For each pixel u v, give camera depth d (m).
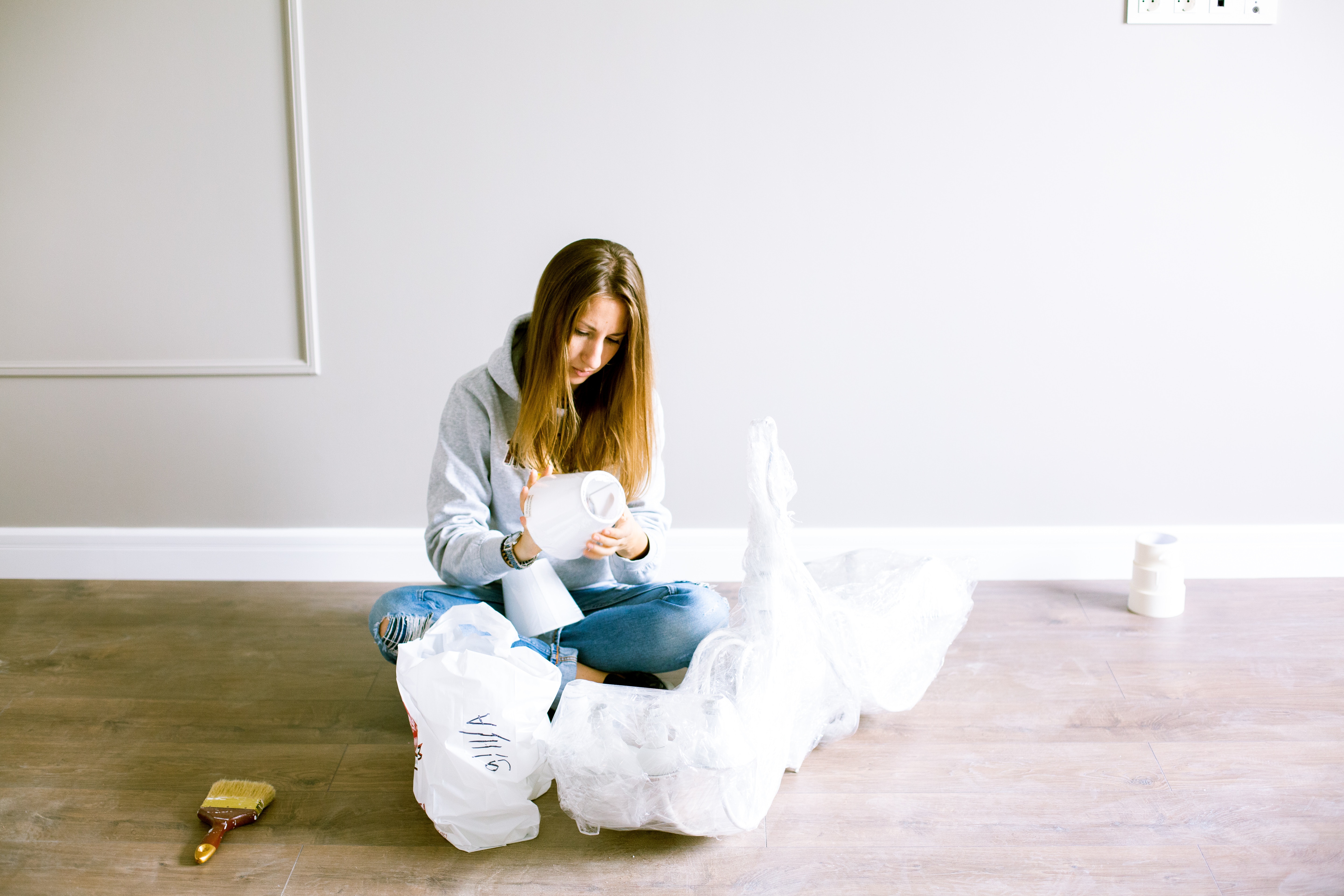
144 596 2.26
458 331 2.24
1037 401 2.27
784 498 1.55
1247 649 1.96
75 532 2.34
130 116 2.15
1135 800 1.48
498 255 2.20
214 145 2.16
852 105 2.13
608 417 1.58
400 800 1.50
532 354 1.48
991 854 1.36
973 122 2.14
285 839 1.41
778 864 1.35
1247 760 1.58
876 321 2.23
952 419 2.28
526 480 1.65
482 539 1.55
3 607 2.19
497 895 1.30
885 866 1.34
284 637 2.05
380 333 2.24
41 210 2.19
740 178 2.16
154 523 2.35
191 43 2.12
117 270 2.22
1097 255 2.20
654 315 2.23
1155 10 2.07
